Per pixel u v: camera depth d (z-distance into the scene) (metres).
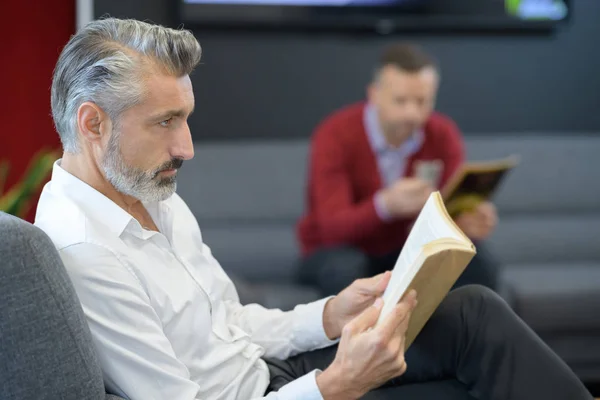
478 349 2.46
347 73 5.59
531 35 5.76
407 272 2.17
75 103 2.18
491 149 5.39
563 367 2.42
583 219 5.29
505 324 2.47
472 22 5.59
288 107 5.55
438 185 4.63
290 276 4.75
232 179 5.04
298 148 5.21
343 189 4.47
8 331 1.95
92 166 2.25
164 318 2.27
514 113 5.82
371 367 2.17
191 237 2.56
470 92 5.75
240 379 2.41
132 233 2.27
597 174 5.46
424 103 4.39
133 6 5.20
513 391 2.40
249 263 4.75
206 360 2.36
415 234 2.38
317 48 5.53
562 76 5.83
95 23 2.23
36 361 1.96
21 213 4.41
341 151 4.52
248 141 5.52
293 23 5.42
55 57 5.07
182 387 2.18
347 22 5.46
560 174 5.42
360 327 2.22
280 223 5.04
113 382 2.16
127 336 2.14
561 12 5.65
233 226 4.95
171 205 2.57
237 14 5.32
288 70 5.52
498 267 4.21
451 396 2.47
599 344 4.51
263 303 3.73
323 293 4.22
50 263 2.00
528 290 4.45
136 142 2.18
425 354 2.50
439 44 5.67
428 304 2.29
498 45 5.73
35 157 5.08
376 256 4.48
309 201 4.62
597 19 5.81
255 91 5.50
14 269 1.94
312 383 2.21
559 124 5.88
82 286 2.12
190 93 2.23
